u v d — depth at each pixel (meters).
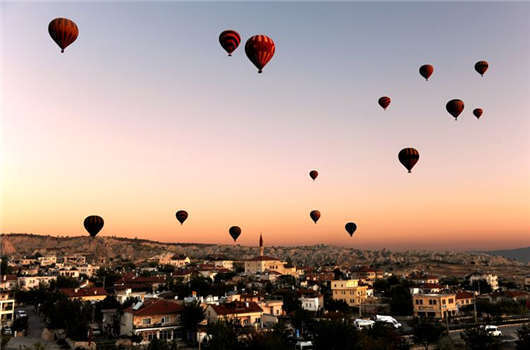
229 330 70.81
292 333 98.00
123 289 170.88
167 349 65.88
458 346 88.38
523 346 75.44
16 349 89.06
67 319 102.50
